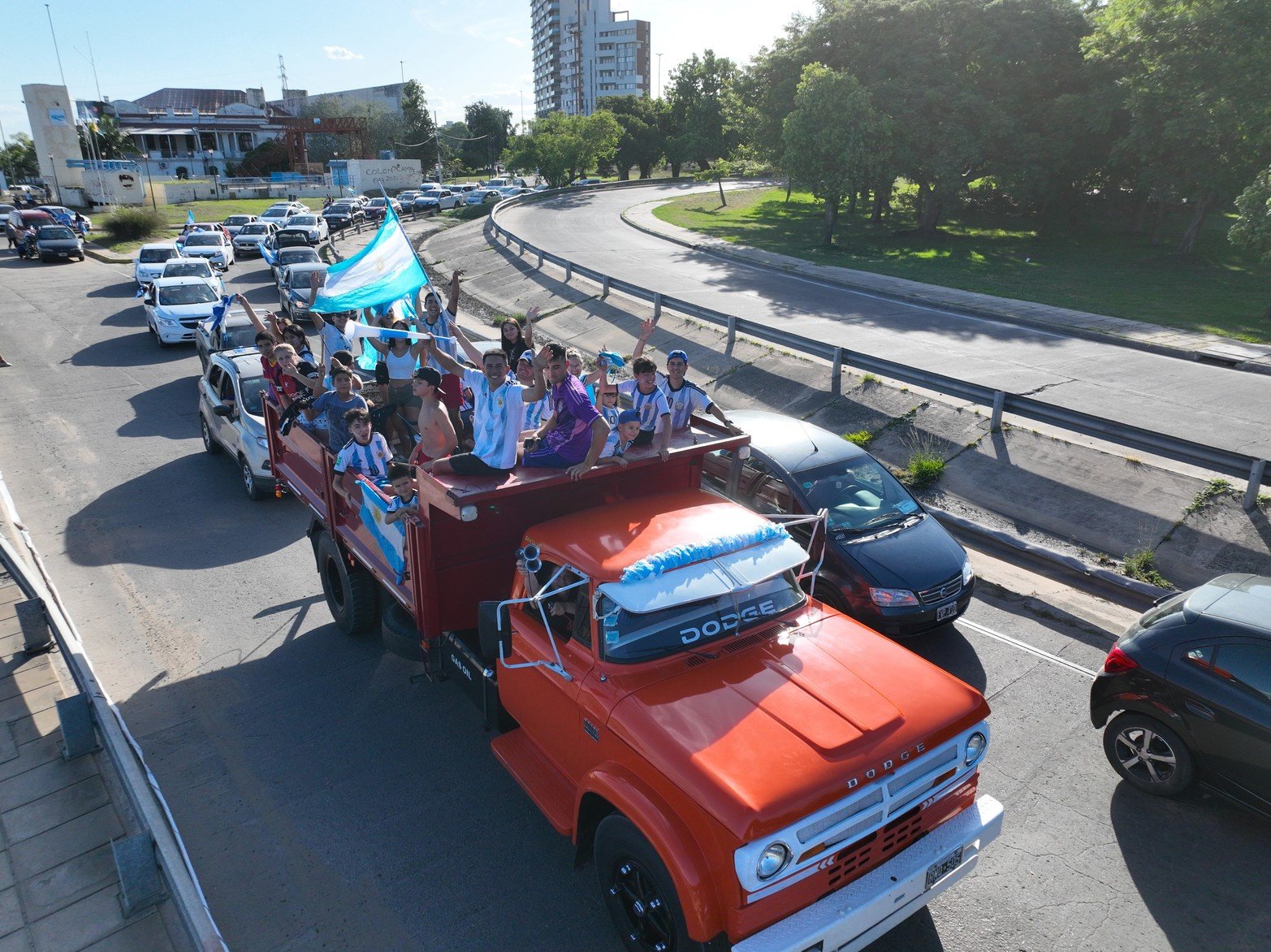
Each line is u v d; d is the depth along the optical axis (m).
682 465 6.46
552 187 68.44
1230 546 9.58
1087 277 31.33
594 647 4.57
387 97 139.00
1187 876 5.18
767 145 45.94
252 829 5.56
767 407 15.64
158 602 8.79
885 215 50.94
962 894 5.06
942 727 4.25
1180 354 19.45
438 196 63.84
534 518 6.02
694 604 4.75
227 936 4.71
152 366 18.83
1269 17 26.94
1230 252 37.16
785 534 5.26
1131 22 30.92
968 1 38.38
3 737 6.36
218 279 23.53
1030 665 7.57
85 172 63.72
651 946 4.30
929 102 38.75
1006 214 49.72
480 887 5.07
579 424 5.76
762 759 3.89
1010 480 11.68
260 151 96.69
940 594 7.69
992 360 18.72
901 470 12.46
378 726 6.72
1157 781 5.82
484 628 5.03
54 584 9.02
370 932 4.75
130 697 7.09
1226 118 28.25
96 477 12.40
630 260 33.81
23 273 32.06
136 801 4.76
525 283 27.88
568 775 4.92
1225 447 12.76
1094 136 39.19
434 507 5.56
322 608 8.70
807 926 3.70
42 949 4.50
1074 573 9.42
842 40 41.19
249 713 6.88
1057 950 4.65
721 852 3.66
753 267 33.41
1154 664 5.73
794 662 4.62
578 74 171.00
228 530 10.66
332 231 43.38
